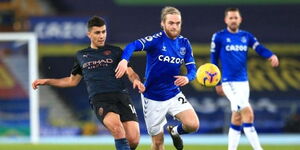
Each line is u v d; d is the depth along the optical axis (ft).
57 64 263.90
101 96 97.66
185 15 285.64
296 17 283.59
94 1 288.71
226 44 128.47
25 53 240.12
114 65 99.96
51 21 267.18
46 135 248.73
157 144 111.14
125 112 98.78
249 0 288.30
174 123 237.04
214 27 281.54
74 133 247.70
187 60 106.52
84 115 252.42
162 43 103.09
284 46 268.00
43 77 263.29
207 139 217.15
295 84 259.39
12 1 281.33
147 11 288.71
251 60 263.29
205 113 252.83
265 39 279.08
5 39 203.00
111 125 93.97
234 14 128.67
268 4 287.69
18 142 204.44
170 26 101.65
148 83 106.22
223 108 252.42
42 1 285.23
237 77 127.95
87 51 100.94
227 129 246.47
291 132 243.81
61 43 266.16
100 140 216.33
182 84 100.17
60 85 102.78
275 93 258.37
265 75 261.03
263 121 251.80
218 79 107.45
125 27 282.36
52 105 253.65
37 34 266.16
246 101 126.62
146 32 281.54
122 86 100.53
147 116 108.68
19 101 240.73
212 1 288.30
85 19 268.21
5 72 239.91
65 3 287.48
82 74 102.32
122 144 93.61
